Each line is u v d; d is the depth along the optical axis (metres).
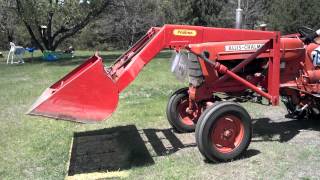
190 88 6.84
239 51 6.67
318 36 7.27
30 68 21.23
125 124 8.61
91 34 48.31
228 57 6.62
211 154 6.09
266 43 6.57
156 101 10.57
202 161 6.32
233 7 41.31
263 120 8.45
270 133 7.58
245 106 9.52
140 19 42.41
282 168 5.95
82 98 5.78
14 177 6.05
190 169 6.02
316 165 6.05
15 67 22.17
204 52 6.47
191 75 6.62
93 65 5.81
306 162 6.16
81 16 30.67
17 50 25.50
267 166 6.04
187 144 7.19
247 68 6.95
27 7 28.94
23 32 45.91
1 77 17.50
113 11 34.22
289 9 25.53
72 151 7.11
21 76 17.59
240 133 6.26
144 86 12.94
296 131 7.66
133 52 6.84
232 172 5.87
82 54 34.81
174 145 7.17
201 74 6.63
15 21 35.38
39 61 26.44
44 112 5.65
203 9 40.84
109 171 6.13
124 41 47.31
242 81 6.52
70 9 29.88
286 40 7.09
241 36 6.82
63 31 32.31
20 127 8.62
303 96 7.56
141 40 7.04
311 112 8.16
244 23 38.41
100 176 5.94
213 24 41.00
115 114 9.34
